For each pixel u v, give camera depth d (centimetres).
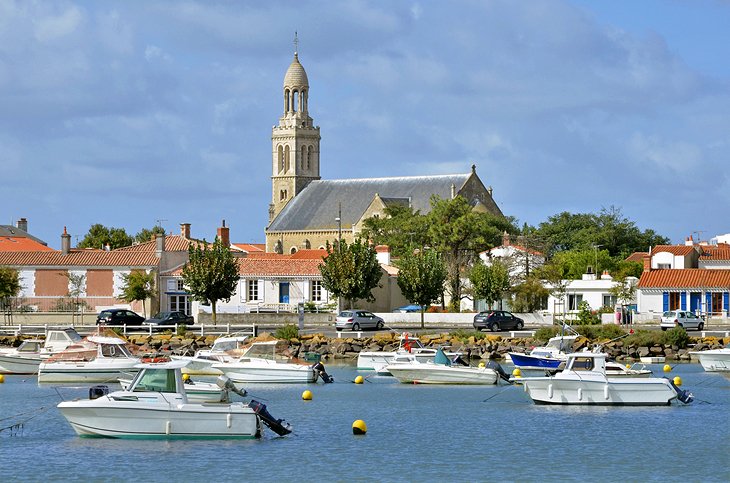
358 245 13512
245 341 9944
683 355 10625
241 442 6088
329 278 13375
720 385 8594
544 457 5866
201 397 6894
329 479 5366
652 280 14162
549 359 8731
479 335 11481
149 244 15388
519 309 13938
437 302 14925
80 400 6062
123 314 12650
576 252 19662
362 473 5488
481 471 5553
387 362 9238
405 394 8094
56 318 13638
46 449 5856
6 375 9212
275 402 7681
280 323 13362
